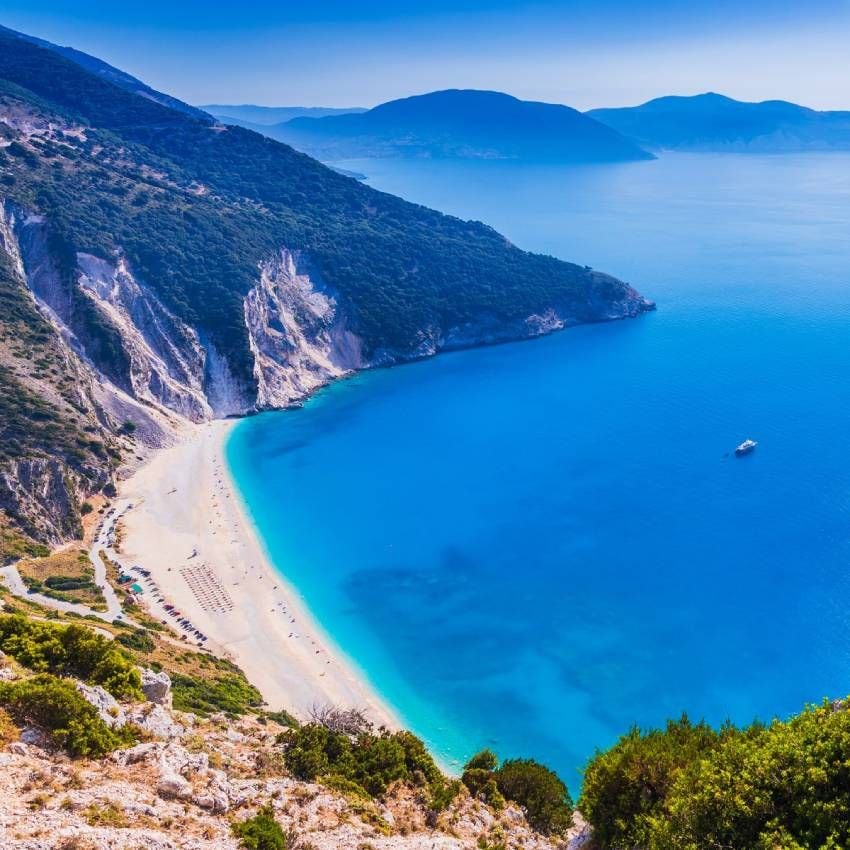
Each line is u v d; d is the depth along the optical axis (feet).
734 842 79.41
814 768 78.69
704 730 106.32
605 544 355.56
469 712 253.44
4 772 80.28
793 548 346.95
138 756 94.73
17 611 205.57
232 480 421.59
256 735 143.33
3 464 327.88
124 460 416.87
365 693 260.42
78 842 68.39
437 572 335.88
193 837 80.43
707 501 393.70
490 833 121.49
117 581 302.86
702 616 300.61
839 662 273.75
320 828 97.04
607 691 262.88
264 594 314.35
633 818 96.89
